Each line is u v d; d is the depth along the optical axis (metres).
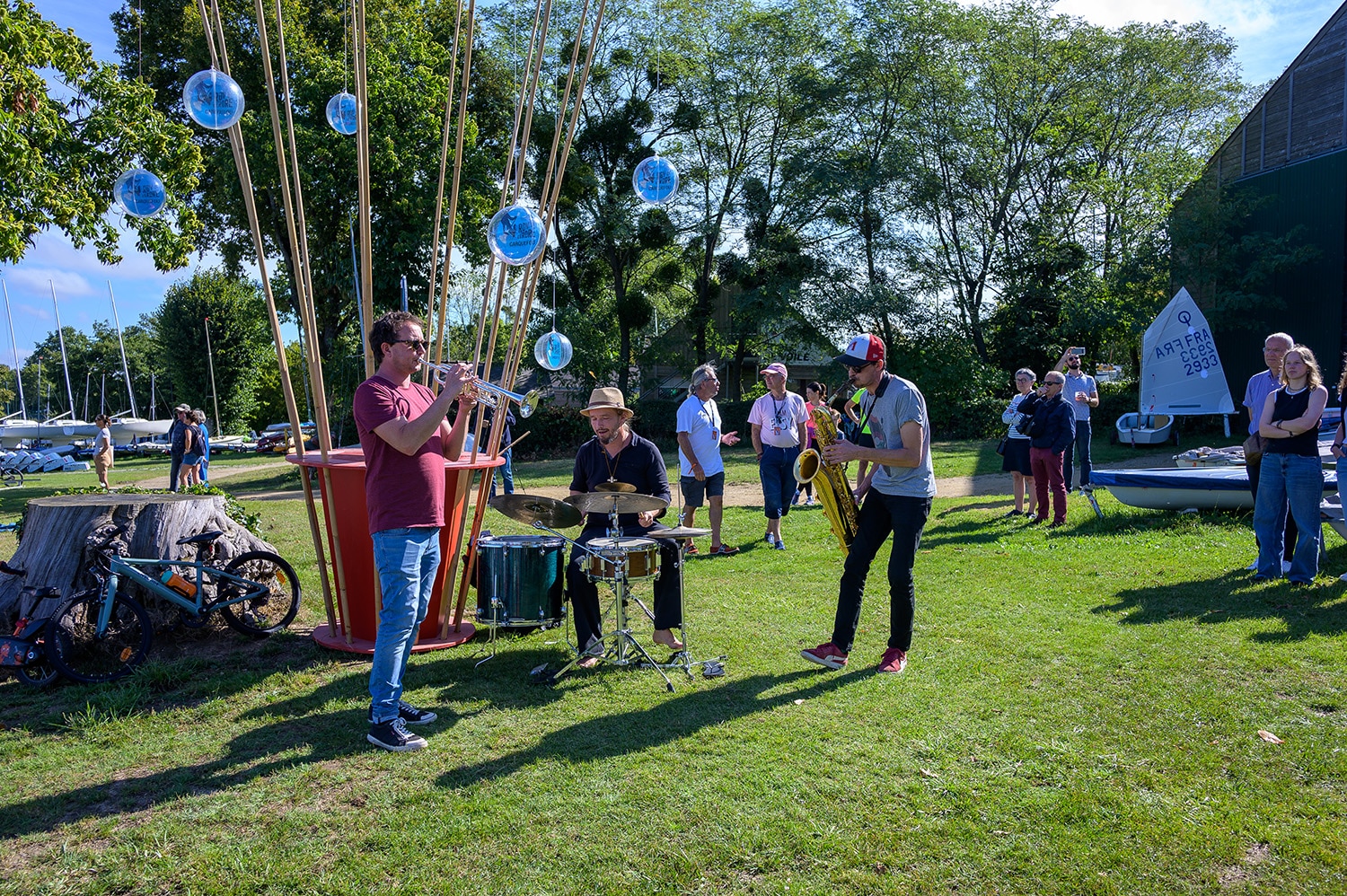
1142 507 9.58
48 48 13.20
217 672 5.03
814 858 2.96
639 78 28.25
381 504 4.10
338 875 2.91
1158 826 3.10
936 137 29.80
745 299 28.81
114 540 5.35
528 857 3.00
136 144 14.00
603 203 28.56
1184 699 4.21
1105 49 30.55
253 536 6.41
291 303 24.12
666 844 3.07
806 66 29.41
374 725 4.01
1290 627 5.22
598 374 30.97
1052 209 30.48
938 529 9.34
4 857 3.06
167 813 3.36
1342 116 22.36
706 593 6.72
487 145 24.61
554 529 5.05
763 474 8.61
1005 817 3.20
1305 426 6.02
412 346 4.20
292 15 21.77
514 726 4.15
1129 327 25.77
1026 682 4.54
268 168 20.08
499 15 25.88
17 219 12.96
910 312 28.64
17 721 4.35
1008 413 9.80
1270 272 24.09
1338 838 2.98
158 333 55.53
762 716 4.20
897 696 4.40
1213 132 32.44
